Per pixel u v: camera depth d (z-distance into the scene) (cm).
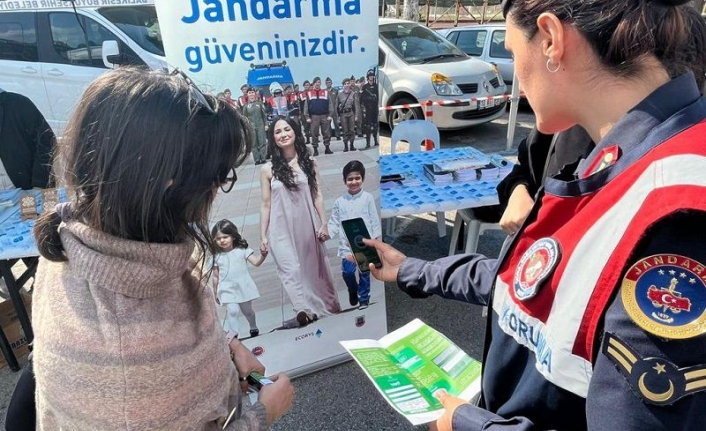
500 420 76
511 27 70
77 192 68
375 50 169
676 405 49
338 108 174
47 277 75
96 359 66
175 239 72
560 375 63
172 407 71
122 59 488
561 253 64
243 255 186
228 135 71
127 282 67
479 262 116
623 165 60
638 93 62
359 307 217
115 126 65
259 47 156
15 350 242
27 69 486
